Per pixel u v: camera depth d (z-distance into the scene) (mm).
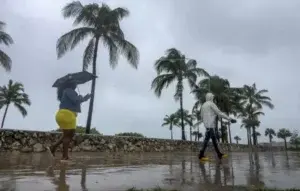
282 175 4762
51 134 12211
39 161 6867
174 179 4180
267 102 58312
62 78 6496
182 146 21344
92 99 21578
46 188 3281
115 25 23062
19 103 51156
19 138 11117
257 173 5023
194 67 32594
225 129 43250
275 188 3510
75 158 8477
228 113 40750
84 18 22562
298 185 3766
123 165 6367
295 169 5793
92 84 22000
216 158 9250
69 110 6234
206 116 8242
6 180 3801
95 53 22766
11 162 6527
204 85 39562
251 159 9555
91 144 13859
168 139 19875
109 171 5055
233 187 3584
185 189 3406
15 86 51156
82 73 6754
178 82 31922
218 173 4973
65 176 4254
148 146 17703
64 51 22141
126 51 23016
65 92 6285
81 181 3824
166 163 7148
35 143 11562
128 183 3758
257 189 3465
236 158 10094
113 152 14547
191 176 4539
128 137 16281
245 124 58500
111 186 3510
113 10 22750
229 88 41875
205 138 8258
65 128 6297
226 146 29594
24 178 3984
